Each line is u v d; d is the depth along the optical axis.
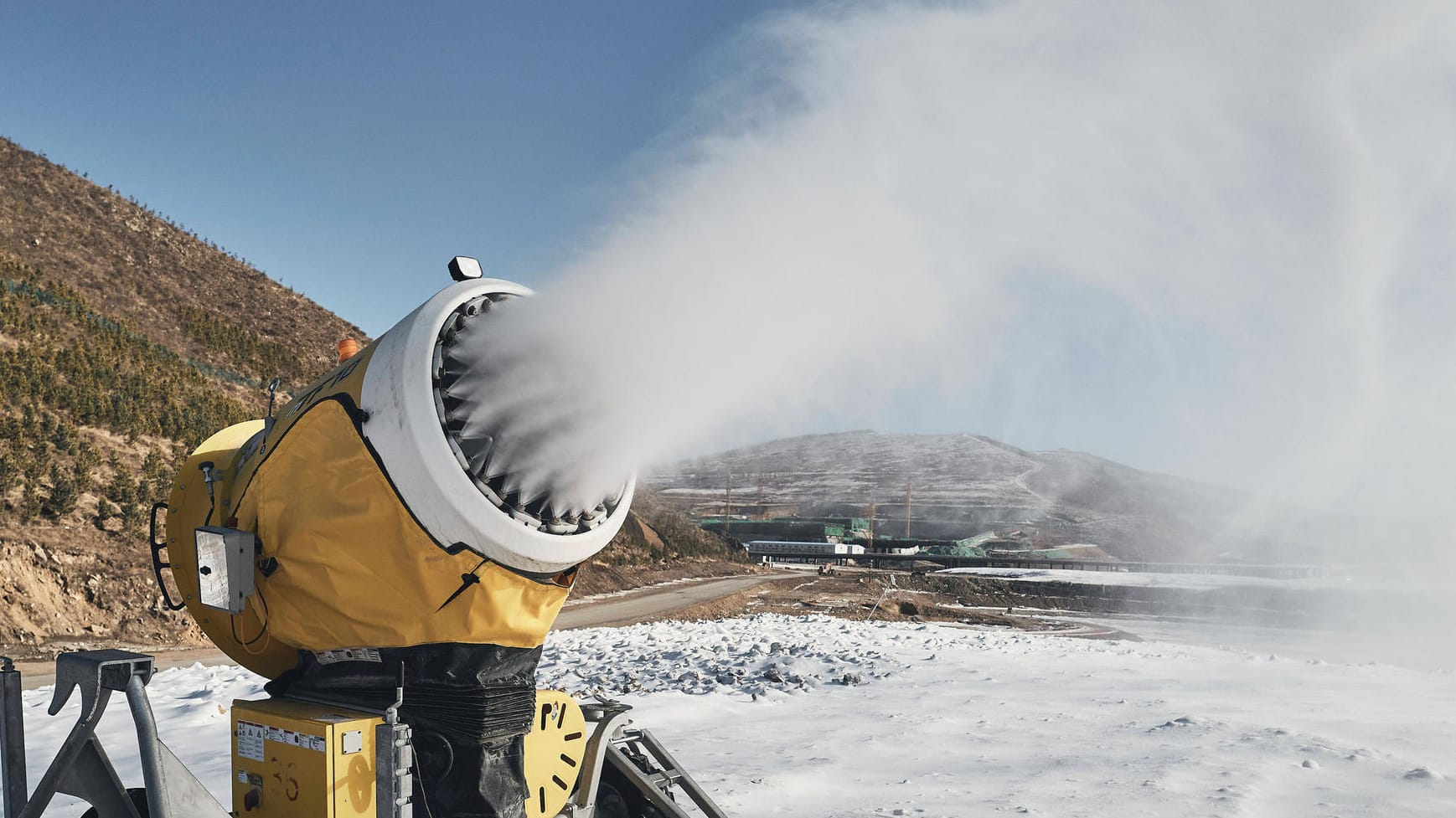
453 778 3.09
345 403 3.10
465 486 2.88
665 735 8.13
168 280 69.19
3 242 58.28
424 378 2.93
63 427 30.34
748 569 70.25
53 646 21.28
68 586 23.52
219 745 7.64
